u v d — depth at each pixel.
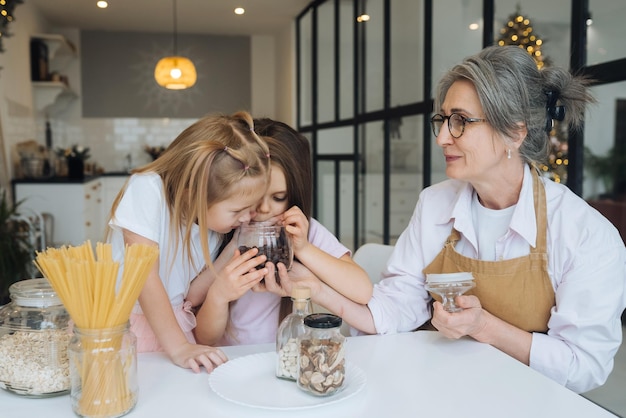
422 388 0.99
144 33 7.94
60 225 5.04
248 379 1.02
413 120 3.97
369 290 1.36
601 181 3.95
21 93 5.68
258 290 1.25
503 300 1.31
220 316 1.24
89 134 7.91
